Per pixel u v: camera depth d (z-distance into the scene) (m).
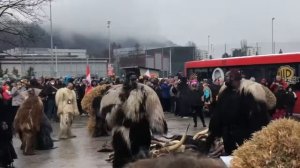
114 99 7.51
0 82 25.80
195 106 19.53
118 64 64.31
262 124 6.82
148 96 7.38
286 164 3.69
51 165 11.27
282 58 23.89
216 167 1.82
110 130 7.66
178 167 1.80
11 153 10.80
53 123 22.22
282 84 19.88
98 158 12.09
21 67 69.62
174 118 24.23
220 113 7.11
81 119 24.05
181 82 24.55
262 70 25.03
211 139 7.34
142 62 62.72
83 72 76.94
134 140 7.36
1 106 10.59
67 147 14.09
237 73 7.00
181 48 57.22
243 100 6.89
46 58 75.62
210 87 21.62
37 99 12.90
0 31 25.89
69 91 16.17
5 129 10.59
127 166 1.91
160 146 9.36
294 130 3.79
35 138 13.06
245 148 3.87
